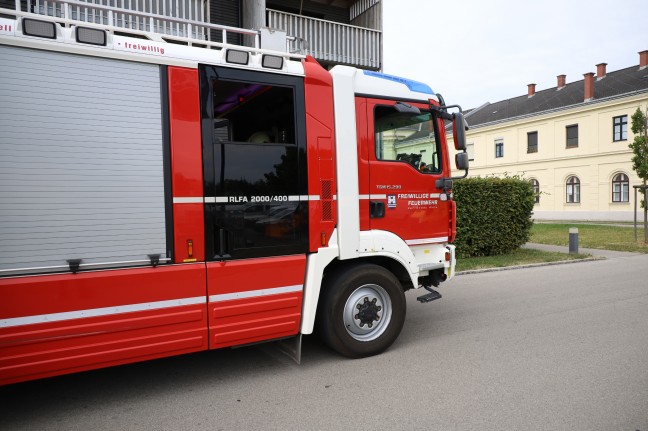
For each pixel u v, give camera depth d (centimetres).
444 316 632
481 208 1155
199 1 1126
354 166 445
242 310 388
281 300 407
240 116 399
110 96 334
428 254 514
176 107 357
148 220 348
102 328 332
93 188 327
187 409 358
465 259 1128
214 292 375
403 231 484
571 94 3434
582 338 521
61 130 317
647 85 2862
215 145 373
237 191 383
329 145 430
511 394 374
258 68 395
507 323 591
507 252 1242
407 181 486
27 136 307
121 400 376
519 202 1216
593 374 412
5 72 301
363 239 450
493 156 3756
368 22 1538
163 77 354
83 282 324
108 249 333
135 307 343
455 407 352
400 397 372
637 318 605
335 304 442
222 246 377
